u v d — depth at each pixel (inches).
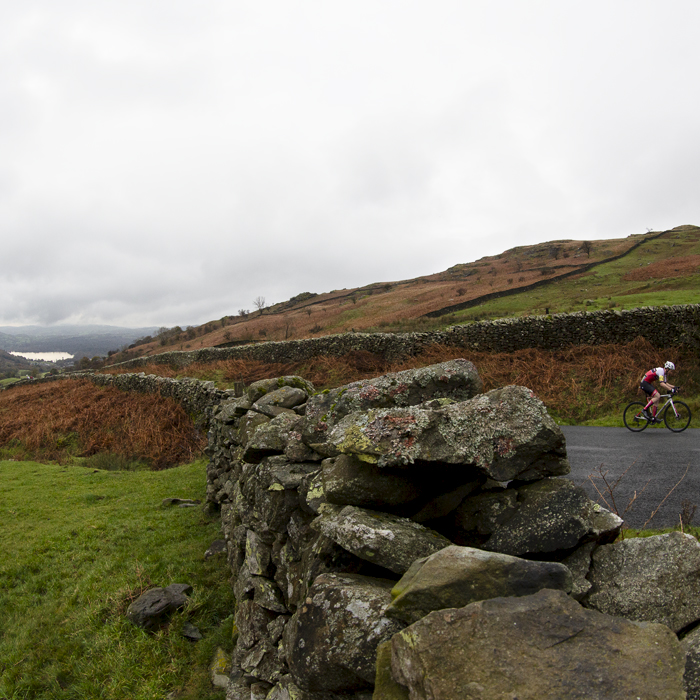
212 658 182.1
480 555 74.7
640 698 52.3
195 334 3604.8
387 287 3973.9
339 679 81.0
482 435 93.6
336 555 105.0
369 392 139.8
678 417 447.8
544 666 55.9
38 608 231.0
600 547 85.7
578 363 667.4
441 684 56.1
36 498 427.2
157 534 312.3
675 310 687.1
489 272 3265.3
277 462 161.9
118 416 795.4
